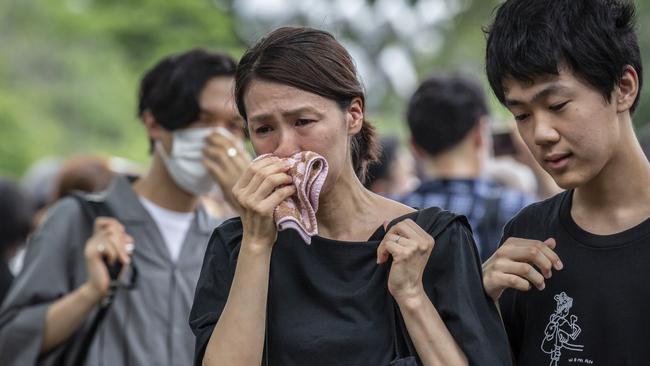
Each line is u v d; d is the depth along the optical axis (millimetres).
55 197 5945
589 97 2889
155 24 16109
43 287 4504
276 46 3023
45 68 22766
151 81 4672
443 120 5074
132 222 4637
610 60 2891
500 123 6250
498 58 2982
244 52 3137
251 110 3025
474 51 19438
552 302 3109
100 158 6051
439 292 3057
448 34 19453
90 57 20859
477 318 3012
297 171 2951
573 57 2865
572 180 2924
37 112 21438
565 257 3104
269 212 2955
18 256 6281
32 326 4398
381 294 3061
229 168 4527
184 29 16000
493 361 2971
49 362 4496
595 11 2928
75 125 21469
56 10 17625
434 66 19484
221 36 15984
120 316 4469
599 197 3066
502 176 6289
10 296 4516
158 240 4641
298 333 3039
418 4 18859
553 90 2883
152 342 4469
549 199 3277
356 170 3322
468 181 5000
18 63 22719
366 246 3082
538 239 3217
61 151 21156
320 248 3104
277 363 3061
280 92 2973
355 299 3037
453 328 3010
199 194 4688
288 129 2994
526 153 5703
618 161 3006
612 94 2922
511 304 3262
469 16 19094
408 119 5215
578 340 3039
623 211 3043
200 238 4727
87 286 4398
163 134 4629
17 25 22938
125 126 20641
